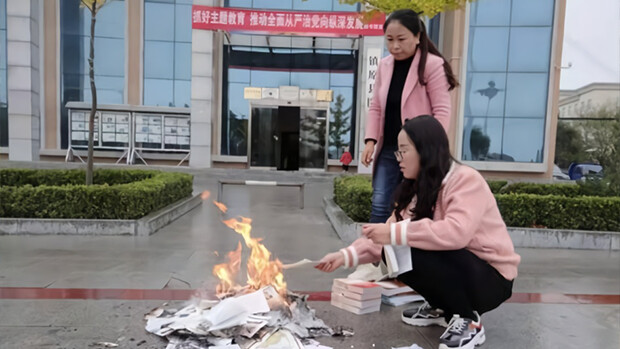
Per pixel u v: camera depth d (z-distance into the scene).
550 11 13.85
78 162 15.79
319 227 6.30
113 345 2.27
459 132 14.36
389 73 3.35
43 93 15.85
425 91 3.18
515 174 14.46
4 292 3.12
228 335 2.31
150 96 16.31
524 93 14.16
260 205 8.38
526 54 14.06
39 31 15.62
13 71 14.99
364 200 5.57
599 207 5.58
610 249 5.35
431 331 2.59
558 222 5.66
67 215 5.41
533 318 2.89
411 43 3.12
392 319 2.77
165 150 16.17
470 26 14.11
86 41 15.97
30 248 4.51
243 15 14.23
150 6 16.08
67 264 3.92
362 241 2.54
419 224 2.19
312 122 16.83
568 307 3.14
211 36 14.95
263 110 16.64
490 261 2.31
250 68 16.73
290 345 2.19
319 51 16.83
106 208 5.46
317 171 16.45
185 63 16.36
